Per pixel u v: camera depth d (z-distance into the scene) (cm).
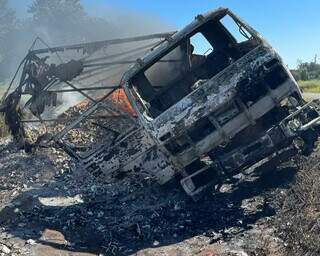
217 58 765
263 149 619
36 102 791
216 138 620
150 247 534
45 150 1011
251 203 629
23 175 880
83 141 1028
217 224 576
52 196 746
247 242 501
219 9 653
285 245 469
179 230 576
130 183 752
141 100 645
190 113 609
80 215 650
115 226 609
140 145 640
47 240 562
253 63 620
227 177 627
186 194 681
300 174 643
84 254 524
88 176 841
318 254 434
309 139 707
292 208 559
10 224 619
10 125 860
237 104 625
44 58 789
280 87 631
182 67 762
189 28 654
